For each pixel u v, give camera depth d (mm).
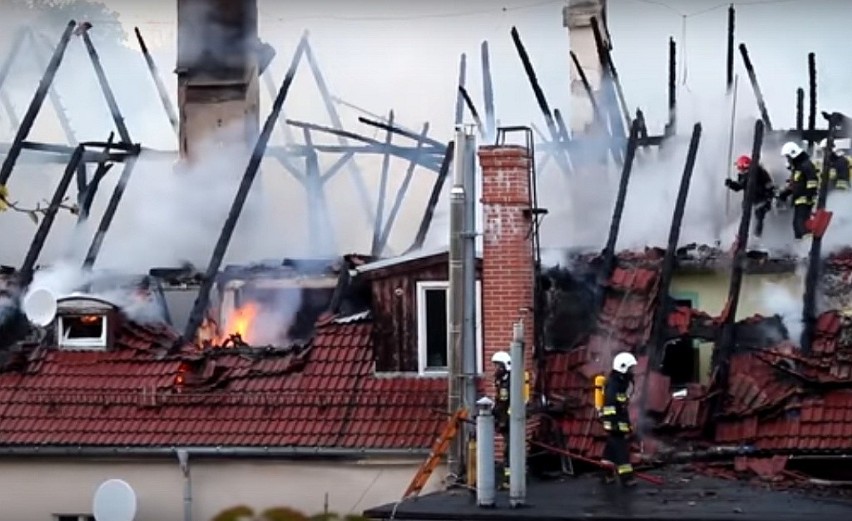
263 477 32844
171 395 33969
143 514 33031
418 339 33875
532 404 31297
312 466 32688
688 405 31516
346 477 32500
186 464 32812
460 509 26703
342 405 33344
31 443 33375
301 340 37000
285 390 33844
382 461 32312
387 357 33969
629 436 29797
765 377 31781
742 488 28547
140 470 33219
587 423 31453
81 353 35406
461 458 30438
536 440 30734
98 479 33312
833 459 29984
